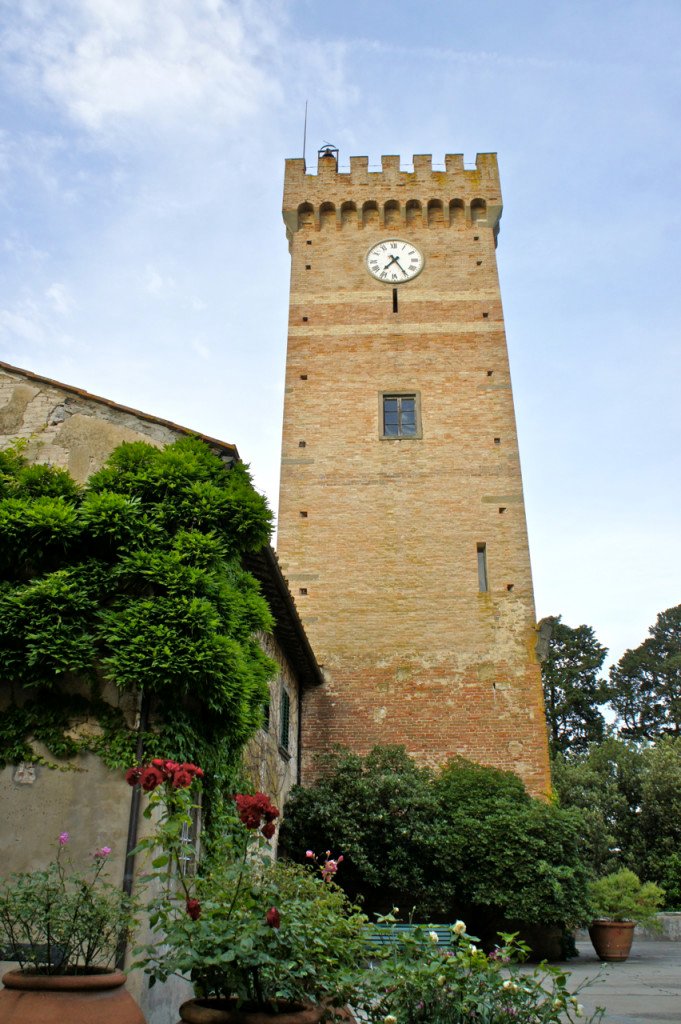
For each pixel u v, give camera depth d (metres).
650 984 15.85
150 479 10.85
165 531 10.54
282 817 19.86
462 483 26.00
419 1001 6.76
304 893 8.15
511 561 24.84
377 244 30.44
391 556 25.05
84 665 9.41
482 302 29.25
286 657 20.81
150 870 8.88
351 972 6.90
